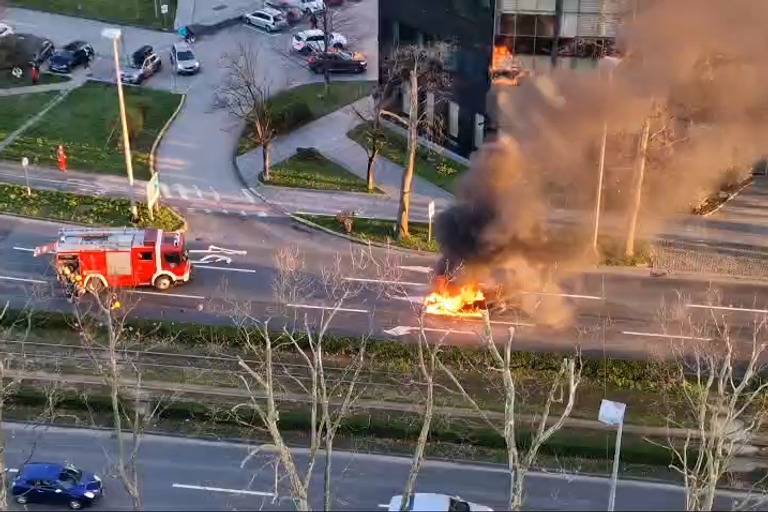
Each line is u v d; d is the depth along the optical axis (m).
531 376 39.31
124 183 52.69
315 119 59.41
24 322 41.62
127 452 35.53
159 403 34.22
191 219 49.91
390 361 39.97
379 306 43.50
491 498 33.88
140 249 43.47
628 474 35.06
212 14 74.12
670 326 42.31
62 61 63.66
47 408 35.94
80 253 43.16
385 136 56.47
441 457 35.72
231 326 41.59
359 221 49.81
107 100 60.88
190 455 35.62
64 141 56.09
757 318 42.91
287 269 42.22
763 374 39.12
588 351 40.69
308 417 37.12
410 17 54.16
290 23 72.69
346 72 64.88
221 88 60.00
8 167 53.31
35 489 32.59
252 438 36.50
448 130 55.19
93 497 33.00
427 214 50.62
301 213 50.56
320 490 34.03
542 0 47.19
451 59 52.66
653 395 38.56
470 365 39.81
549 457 35.69
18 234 47.88
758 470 34.94
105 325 41.00
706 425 36.53
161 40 69.69
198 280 45.16
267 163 52.94
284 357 40.22
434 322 42.38
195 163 55.00
